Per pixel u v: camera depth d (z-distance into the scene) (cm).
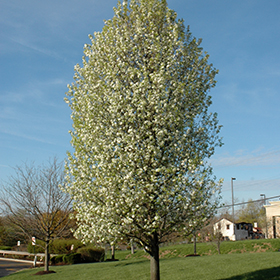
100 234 888
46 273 1827
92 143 959
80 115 1062
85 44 1120
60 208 1939
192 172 868
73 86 1113
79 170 985
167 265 1820
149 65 981
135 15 1066
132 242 917
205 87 1033
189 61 1030
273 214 4203
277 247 2864
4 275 2120
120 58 1027
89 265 2162
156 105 894
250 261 1703
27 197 1911
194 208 902
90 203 919
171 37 1005
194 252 2917
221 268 1547
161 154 895
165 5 1068
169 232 947
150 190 845
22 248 3950
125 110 939
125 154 880
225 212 3847
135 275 1539
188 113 948
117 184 882
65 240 3284
